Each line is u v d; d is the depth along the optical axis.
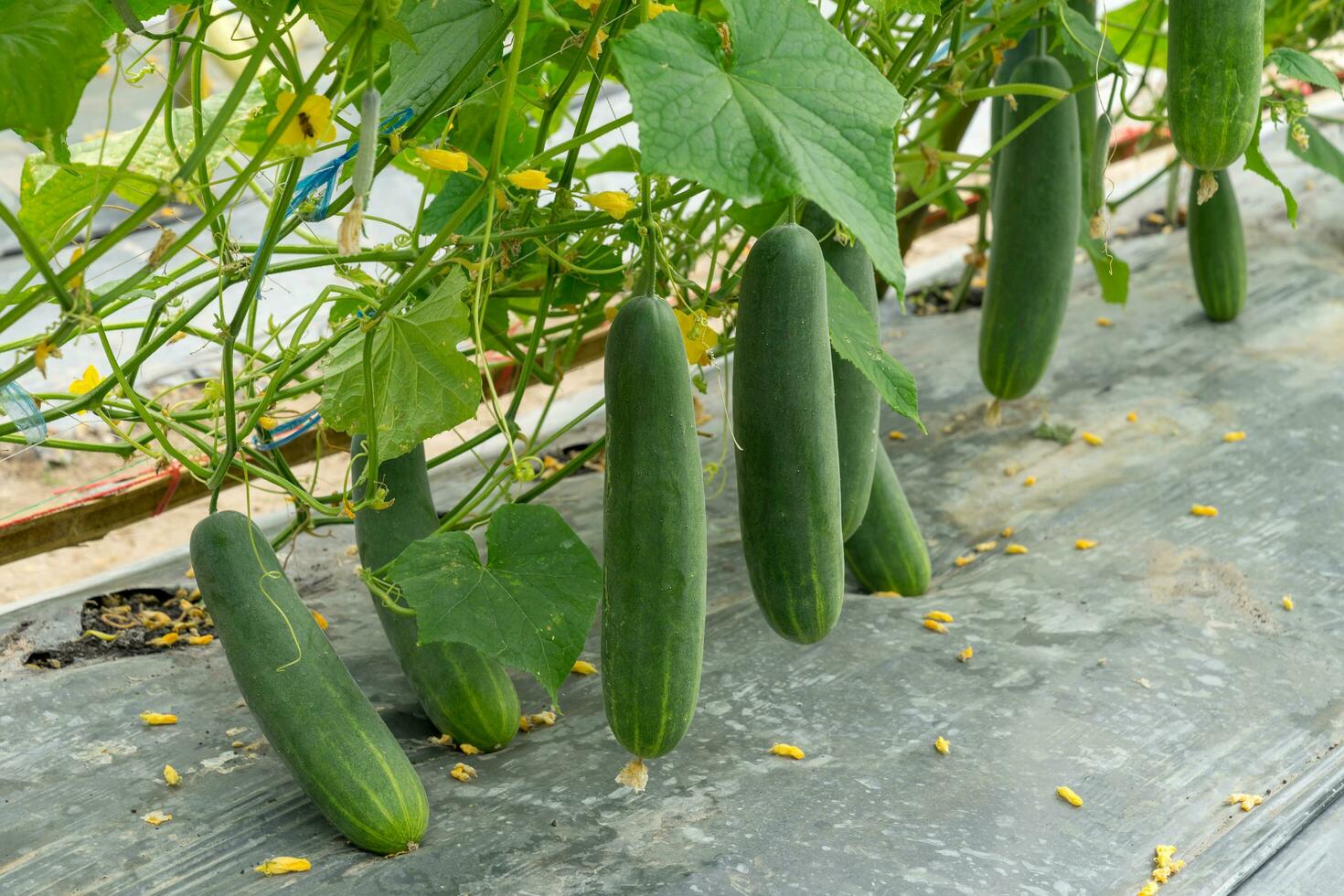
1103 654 1.73
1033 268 1.80
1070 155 1.78
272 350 2.37
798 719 1.66
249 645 1.49
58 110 1.33
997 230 1.82
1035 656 1.72
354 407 1.55
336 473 2.27
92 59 1.34
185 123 1.62
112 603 1.82
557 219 1.51
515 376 2.20
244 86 1.32
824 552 1.42
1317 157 1.98
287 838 1.54
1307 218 2.83
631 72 1.28
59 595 1.84
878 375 1.46
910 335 2.55
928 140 2.42
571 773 1.59
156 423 1.54
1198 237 2.37
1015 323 1.83
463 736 1.61
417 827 1.51
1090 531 1.90
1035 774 1.60
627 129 3.11
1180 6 1.45
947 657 1.72
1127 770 1.61
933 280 2.80
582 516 1.95
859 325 1.47
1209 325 2.46
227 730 1.64
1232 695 1.68
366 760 1.50
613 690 1.39
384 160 1.48
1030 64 1.75
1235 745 1.63
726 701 1.68
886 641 1.74
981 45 1.67
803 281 1.39
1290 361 2.28
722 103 1.28
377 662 1.74
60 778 1.59
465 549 1.51
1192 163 1.48
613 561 1.38
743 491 1.42
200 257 1.54
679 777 1.59
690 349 1.51
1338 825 1.58
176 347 2.50
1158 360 2.34
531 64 1.50
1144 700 1.67
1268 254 2.72
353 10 1.39
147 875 1.51
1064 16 1.66
